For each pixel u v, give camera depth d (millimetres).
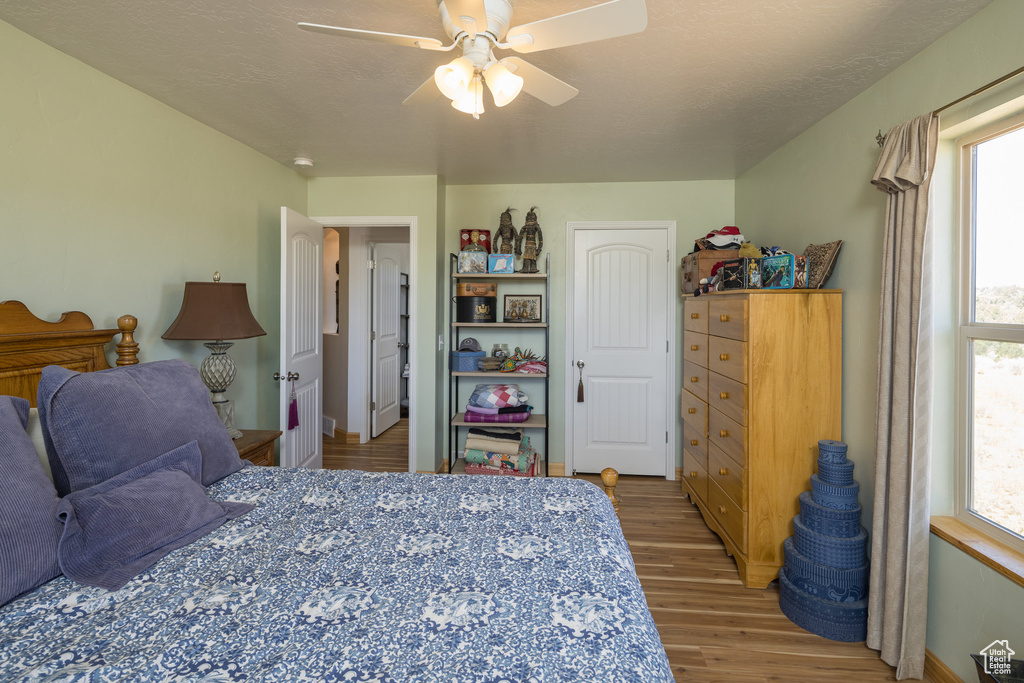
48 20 1729
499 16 1467
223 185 2891
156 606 1021
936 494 1919
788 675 1843
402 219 3795
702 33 1796
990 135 1721
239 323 2451
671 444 4012
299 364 3369
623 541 1451
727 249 3225
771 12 1660
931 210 1773
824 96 2338
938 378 1906
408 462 4316
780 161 3092
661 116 2592
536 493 1709
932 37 1812
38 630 947
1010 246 1675
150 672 811
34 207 1855
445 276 4113
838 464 2209
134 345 2141
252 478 1828
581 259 4062
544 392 4121
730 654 1958
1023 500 1639
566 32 1385
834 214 2500
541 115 2584
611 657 861
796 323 2398
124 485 1376
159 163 2430
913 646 1813
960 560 1732
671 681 850
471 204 4082
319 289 3699
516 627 949
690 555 2764
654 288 4012
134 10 1670
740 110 2508
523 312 4035
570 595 1067
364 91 2311
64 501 1209
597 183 3992
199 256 2707
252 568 1185
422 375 3814
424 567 1188
